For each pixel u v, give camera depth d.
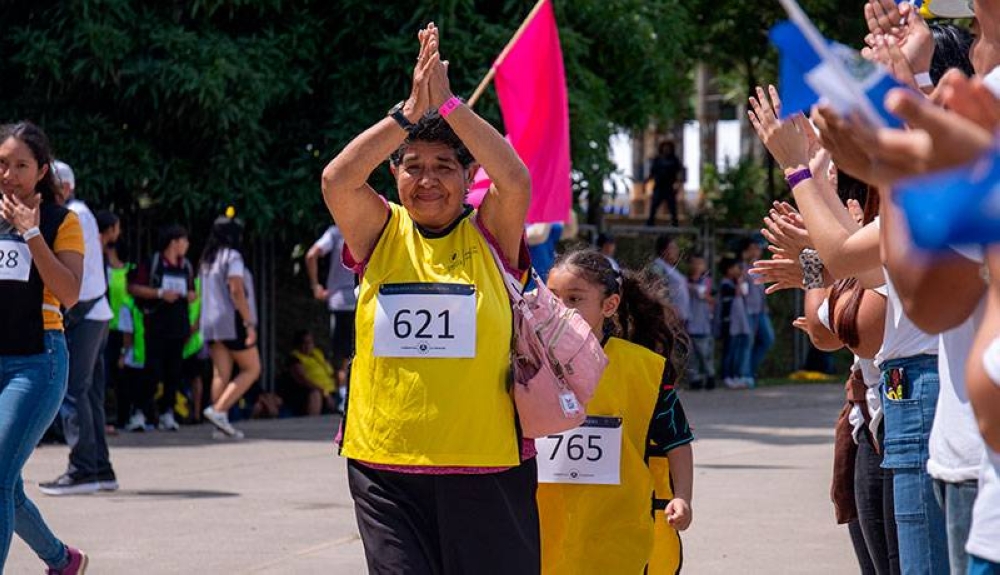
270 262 21.72
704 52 33.66
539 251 15.88
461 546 5.78
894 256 3.58
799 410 21.34
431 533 5.84
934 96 3.29
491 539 5.77
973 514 3.89
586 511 6.70
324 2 21.09
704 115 40.22
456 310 5.77
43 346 8.09
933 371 5.29
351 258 6.00
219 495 12.78
